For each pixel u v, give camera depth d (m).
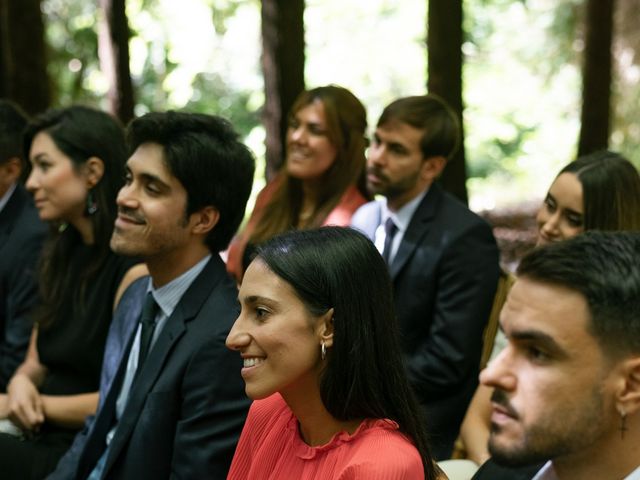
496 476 1.49
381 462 1.35
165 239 2.03
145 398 1.96
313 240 1.43
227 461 1.90
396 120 2.76
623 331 0.98
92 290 2.49
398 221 2.83
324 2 11.00
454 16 4.27
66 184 2.51
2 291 2.85
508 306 1.03
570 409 0.99
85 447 2.12
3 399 2.56
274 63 4.69
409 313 2.68
